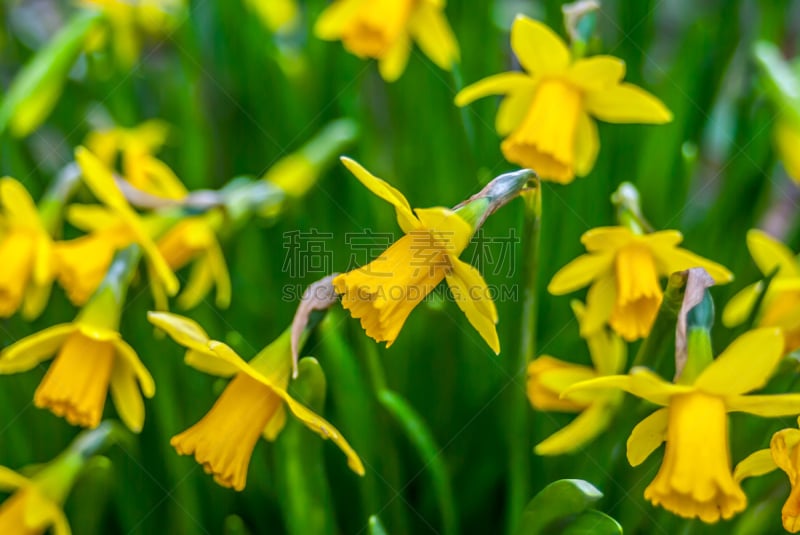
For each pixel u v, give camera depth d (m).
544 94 0.90
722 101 1.03
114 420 0.94
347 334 0.91
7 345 0.94
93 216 0.92
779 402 0.83
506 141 0.91
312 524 0.88
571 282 0.90
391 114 0.98
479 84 0.91
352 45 0.94
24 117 0.95
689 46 0.94
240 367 0.84
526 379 0.88
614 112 0.91
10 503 0.88
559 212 0.94
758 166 0.94
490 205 0.83
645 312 0.88
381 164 0.99
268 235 0.98
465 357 0.94
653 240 0.88
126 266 0.88
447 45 0.95
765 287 0.87
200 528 0.91
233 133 1.01
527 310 0.87
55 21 1.36
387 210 0.97
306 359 0.85
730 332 0.90
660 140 0.94
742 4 0.95
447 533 0.90
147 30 0.98
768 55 0.93
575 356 0.95
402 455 0.93
